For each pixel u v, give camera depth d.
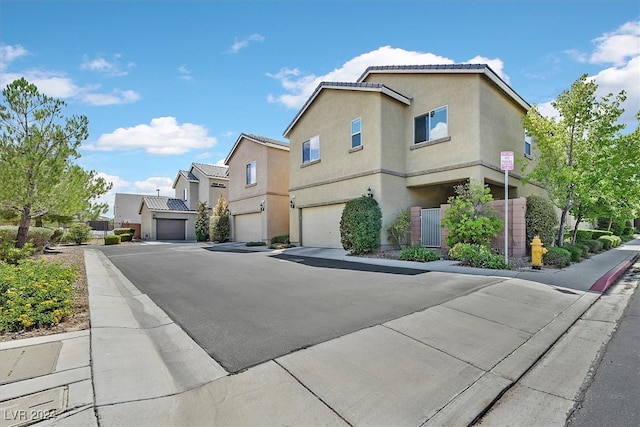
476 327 4.96
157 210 31.25
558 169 12.34
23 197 11.20
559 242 12.65
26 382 3.08
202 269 10.30
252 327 4.73
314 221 17.33
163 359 3.71
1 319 4.34
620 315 5.82
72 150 11.87
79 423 2.53
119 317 5.09
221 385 3.18
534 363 3.98
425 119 14.29
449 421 2.81
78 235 24.97
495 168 13.30
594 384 3.45
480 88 12.62
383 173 13.90
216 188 31.22
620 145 11.64
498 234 11.51
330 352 3.91
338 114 15.91
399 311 5.45
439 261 11.00
